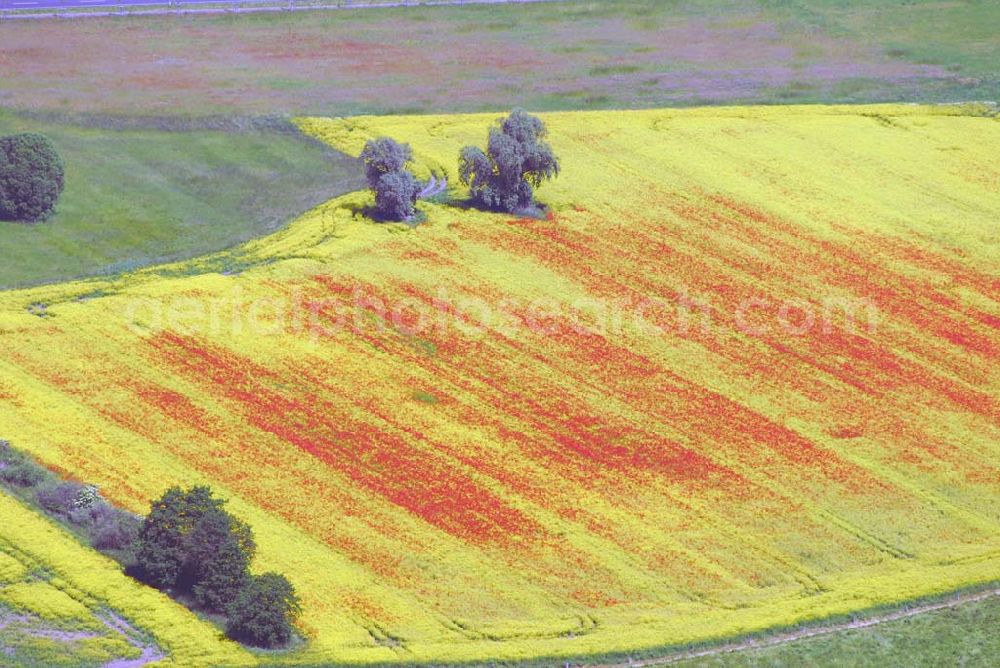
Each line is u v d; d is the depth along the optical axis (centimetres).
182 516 11781
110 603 11562
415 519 12744
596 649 11488
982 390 14800
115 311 15175
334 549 12356
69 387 14025
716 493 13238
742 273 16488
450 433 13788
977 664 11506
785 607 12019
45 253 16338
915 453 13862
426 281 15988
